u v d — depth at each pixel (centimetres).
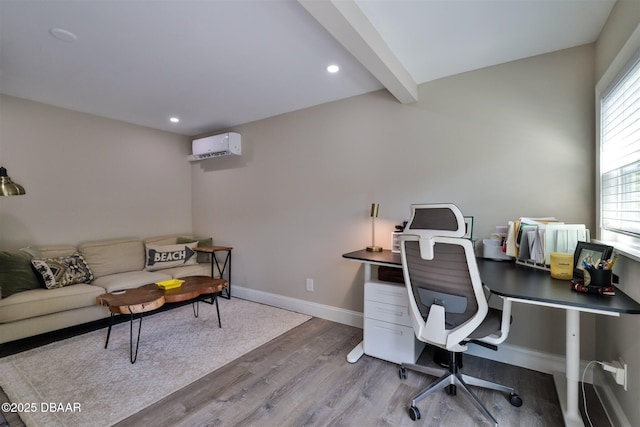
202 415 176
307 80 265
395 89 243
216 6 166
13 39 198
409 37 198
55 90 286
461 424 169
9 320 248
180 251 395
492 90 237
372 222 289
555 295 141
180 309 355
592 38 200
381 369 226
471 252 159
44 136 323
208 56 222
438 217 174
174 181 443
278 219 363
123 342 269
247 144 391
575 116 210
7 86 276
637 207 152
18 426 166
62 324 276
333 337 280
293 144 348
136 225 402
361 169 300
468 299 166
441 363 225
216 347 260
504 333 168
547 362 220
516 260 211
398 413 178
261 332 291
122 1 162
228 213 413
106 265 346
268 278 374
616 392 165
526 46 210
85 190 356
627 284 155
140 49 212
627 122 159
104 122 370
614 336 169
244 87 279
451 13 174
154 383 207
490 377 215
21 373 219
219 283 293
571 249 187
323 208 327
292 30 190
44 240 325
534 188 223
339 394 196
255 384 207
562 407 175
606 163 187
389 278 250
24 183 311
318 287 333
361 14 171
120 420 172
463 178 250
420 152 268
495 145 237
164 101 314
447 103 255
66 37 196
